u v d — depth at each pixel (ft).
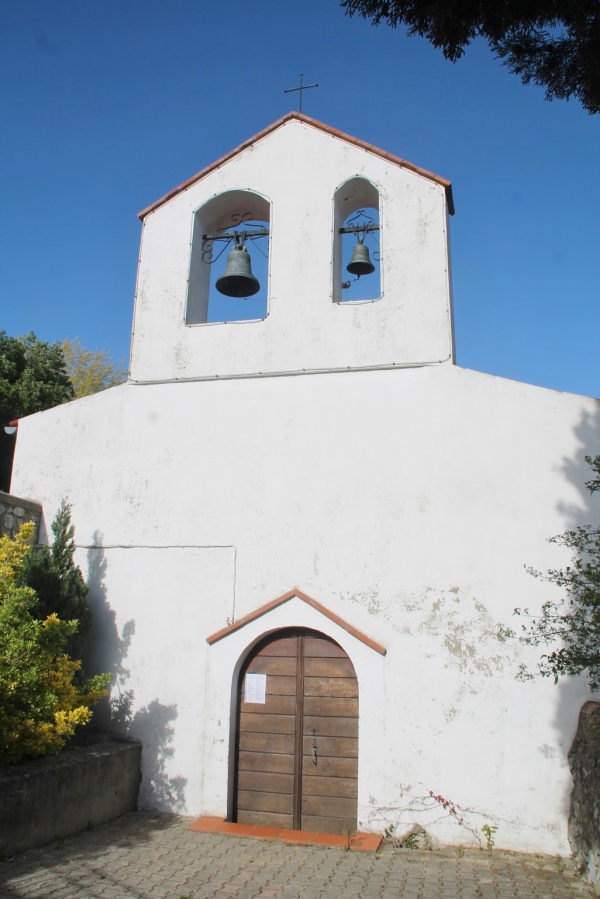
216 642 27.78
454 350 29.09
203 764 26.96
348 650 26.35
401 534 27.25
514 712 24.79
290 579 27.94
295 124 33.14
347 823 25.52
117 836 23.98
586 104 22.94
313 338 30.17
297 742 26.66
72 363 93.35
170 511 29.89
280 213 32.07
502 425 27.27
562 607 25.14
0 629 22.00
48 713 23.47
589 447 26.22
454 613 26.03
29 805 21.68
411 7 20.80
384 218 30.81
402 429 28.25
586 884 20.57
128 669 28.66
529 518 26.18
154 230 33.73
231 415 30.35
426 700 25.50
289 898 19.04
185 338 31.76
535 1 20.47
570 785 23.73
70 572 28.76
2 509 29.04
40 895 18.31
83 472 31.30
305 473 28.86
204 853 22.68
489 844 23.75
